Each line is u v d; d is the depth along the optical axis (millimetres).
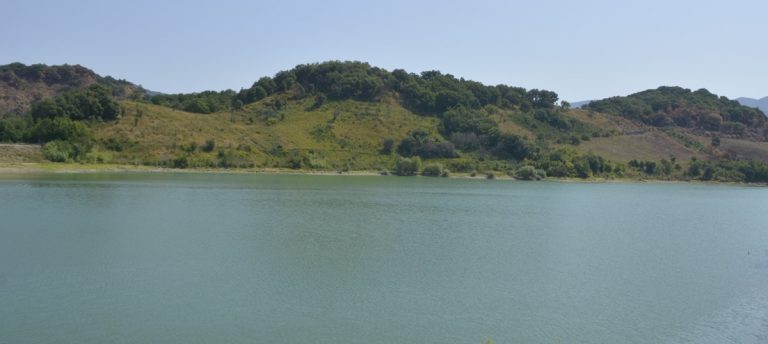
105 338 30578
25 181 110312
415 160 180250
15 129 156250
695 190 172250
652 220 89875
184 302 36625
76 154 150125
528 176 185625
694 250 62094
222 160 164875
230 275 43375
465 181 167750
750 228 84125
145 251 50625
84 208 75312
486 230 70625
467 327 34125
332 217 76438
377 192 116500
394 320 34844
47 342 29859
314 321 34156
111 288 39125
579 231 73812
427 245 58469
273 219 72438
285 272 44844
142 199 88188
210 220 69562
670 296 41875
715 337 33469
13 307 34844
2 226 60094
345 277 44031
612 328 34688
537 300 39938
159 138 167875
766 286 45500
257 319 34125
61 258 46938
